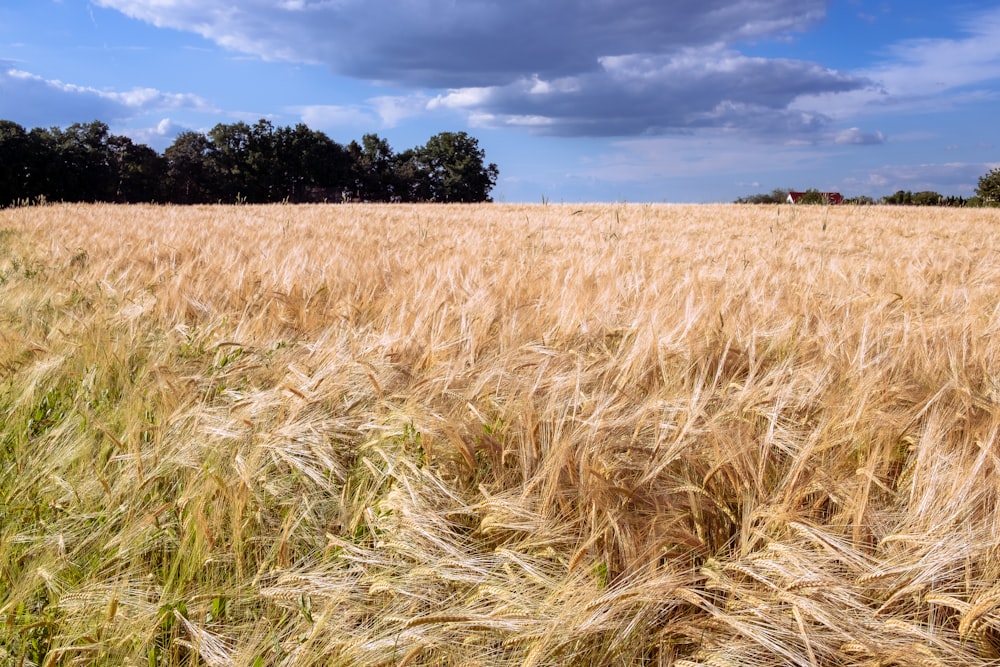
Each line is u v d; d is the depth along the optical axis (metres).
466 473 2.28
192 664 1.60
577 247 9.29
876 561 1.68
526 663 1.43
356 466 2.43
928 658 1.40
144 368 3.21
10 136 67.44
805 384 2.61
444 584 1.83
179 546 1.98
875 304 4.16
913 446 2.08
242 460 2.16
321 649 1.61
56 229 12.25
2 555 1.88
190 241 8.70
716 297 3.92
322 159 95.69
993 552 1.65
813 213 24.58
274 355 3.44
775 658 1.52
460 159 107.19
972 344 2.90
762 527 1.80
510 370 2.80
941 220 21.33
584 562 1.77
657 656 1.56
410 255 7.70
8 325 3.94
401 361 3.08
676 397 2.44
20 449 2.50
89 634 1.65
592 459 2.01
